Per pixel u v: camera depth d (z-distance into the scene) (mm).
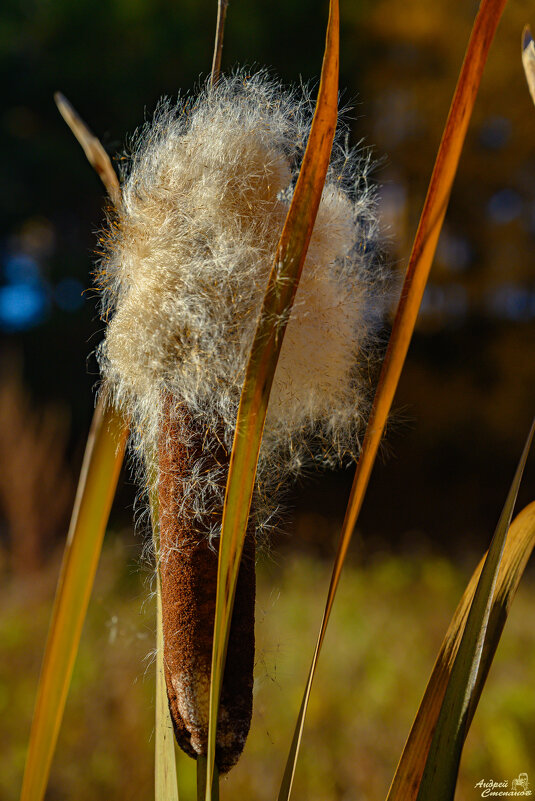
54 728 623
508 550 589
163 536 572
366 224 595
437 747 565
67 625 621
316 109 554
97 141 622
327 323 579
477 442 5277
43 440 3033
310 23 5160
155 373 572
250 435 557
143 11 5266
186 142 585
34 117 5871
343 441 595
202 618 565
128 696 1480
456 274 5242
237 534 559
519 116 4984
